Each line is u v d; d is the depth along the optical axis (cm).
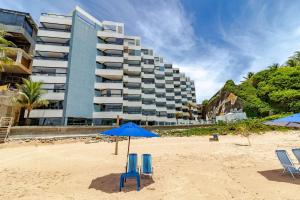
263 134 2859
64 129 2962
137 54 5819
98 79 4584
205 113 9088
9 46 3616
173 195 678
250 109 4684
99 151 1889
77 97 4041
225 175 922
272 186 721
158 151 1847
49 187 812
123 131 718
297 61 5044
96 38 4747
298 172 823
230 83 6353
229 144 2131
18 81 3728
